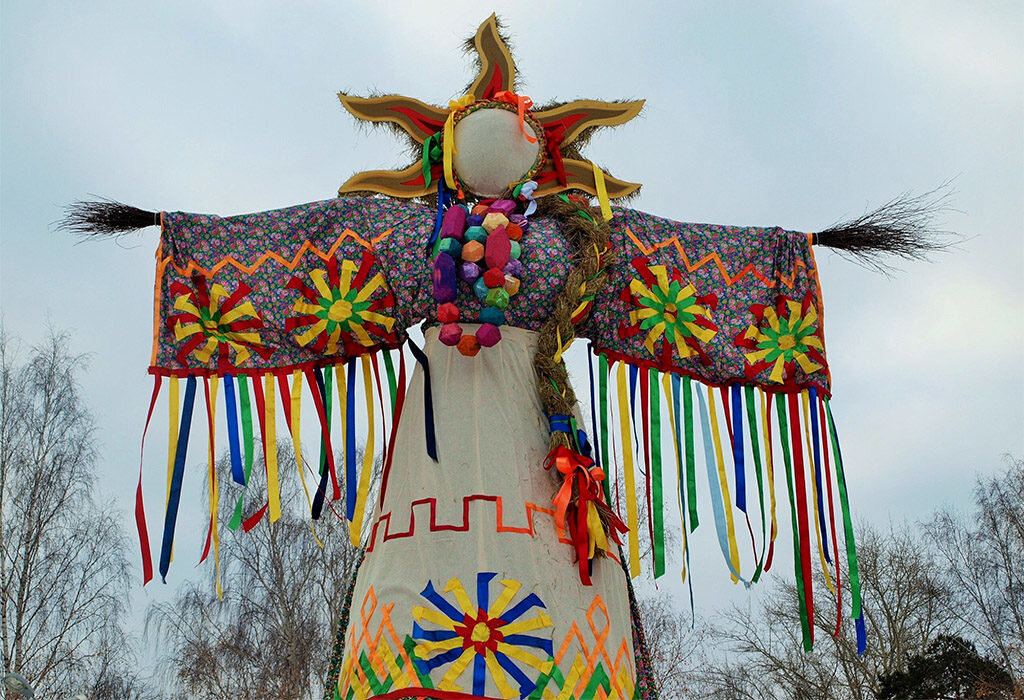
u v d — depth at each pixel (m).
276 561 15.82
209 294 4.24
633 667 3.96
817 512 4.34
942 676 17.75
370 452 4.27
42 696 14.10
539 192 4.59
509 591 3.76
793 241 4.53
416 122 4.64
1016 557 19.09
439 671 3.66
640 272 4.38
